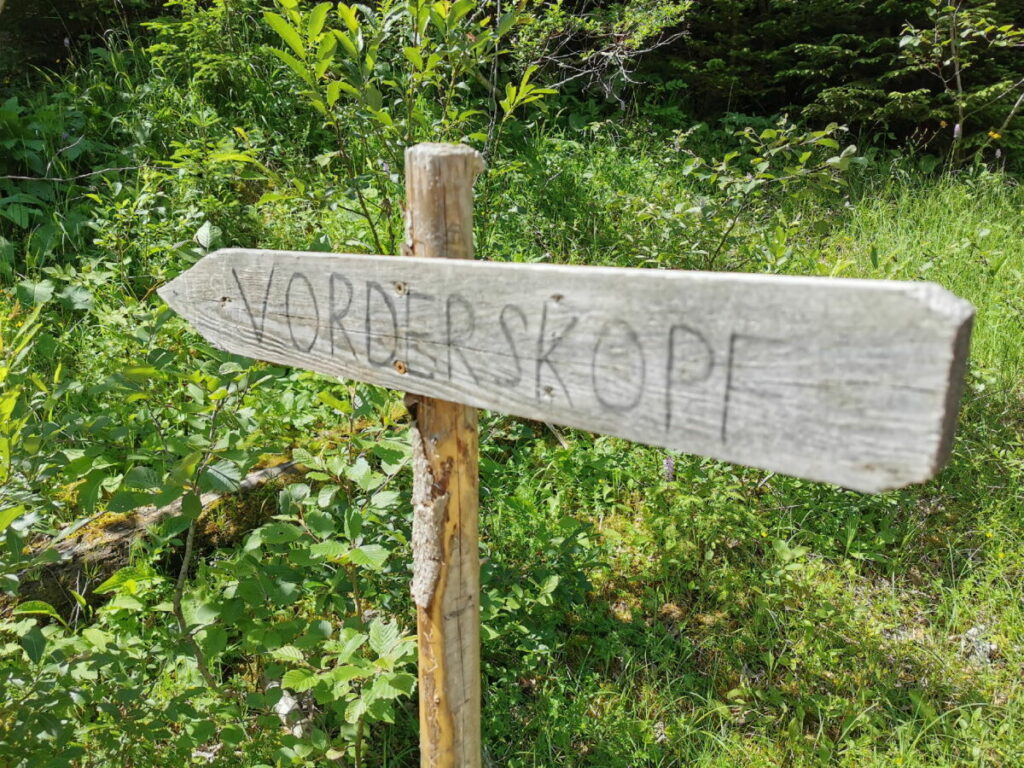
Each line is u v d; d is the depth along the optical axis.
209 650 1.88
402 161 2.79
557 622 2.68
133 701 1.95
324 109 2.52
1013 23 6.71
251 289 1.55
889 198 5.87
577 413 1.10
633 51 6.06
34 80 5.68
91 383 3.27
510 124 5.66
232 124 5.20
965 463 3.25
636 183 5.35
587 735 2.35
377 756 2.27
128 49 5.85
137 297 3.95
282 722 2.24
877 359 0.82
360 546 1.89
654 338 0.99
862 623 2.65
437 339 1.25
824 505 3.08
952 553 2.96
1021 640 2.61
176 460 2.48
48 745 1.81
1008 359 3.95
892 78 7.17
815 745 2.27
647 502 3.09
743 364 0.92
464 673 1.56
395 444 2.00
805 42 7.19
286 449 3.12
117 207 3.90
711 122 7.39
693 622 2.76
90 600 2.64
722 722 2.39
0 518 1.62
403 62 3.21
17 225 4.42
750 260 3.72
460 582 1.50
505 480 3.24
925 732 2.32
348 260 1.35
